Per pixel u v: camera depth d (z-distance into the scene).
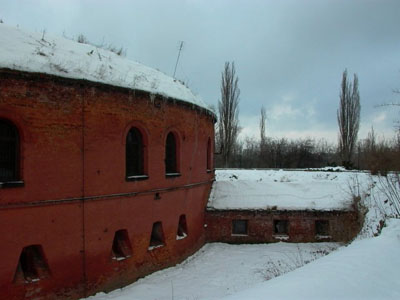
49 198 11.30
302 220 20.42
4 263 10.32
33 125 10.91
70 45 14.08
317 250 18.61
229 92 38.91
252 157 72.06
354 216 19.77
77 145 12.03
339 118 42.53
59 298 11.60
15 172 10.80
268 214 20.50
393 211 16.84
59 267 11.62
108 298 12.44
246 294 7.28
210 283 14.16
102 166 12.80
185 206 17.53
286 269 15.05
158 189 15.30
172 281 14.40
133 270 14.10
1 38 11.23
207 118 20.22
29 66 10.73
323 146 87.69
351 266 8.60
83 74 12.17
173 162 16.88
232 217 20.56
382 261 9.10
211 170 21.86
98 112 12.63
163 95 15.13
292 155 55.38
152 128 14.88
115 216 13.37
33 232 10.97
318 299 6.72
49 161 11.30
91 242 12.51
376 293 7.25
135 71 15.49
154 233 15.85
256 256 17.98
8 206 10.36
